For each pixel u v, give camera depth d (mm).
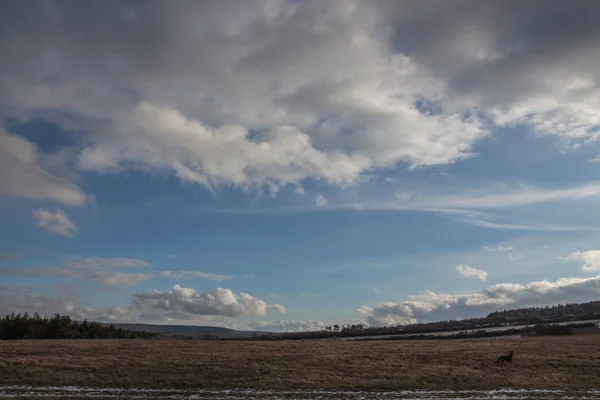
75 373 36781
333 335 131875
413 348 57219
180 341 72375
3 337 99438
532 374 37250
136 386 32688
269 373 37500
